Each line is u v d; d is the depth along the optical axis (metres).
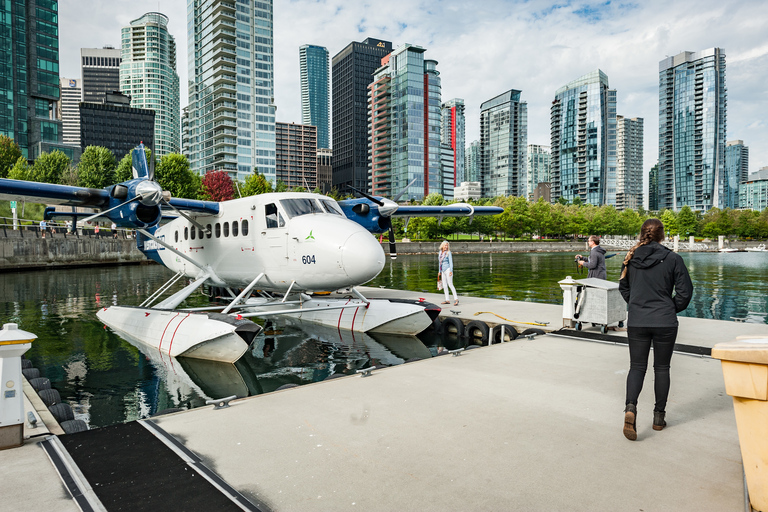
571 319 7.52
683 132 170.12
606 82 165.25
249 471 2.84
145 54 161.00
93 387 6.80
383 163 124.25
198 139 99.19
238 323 7.89
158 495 2.52
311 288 8.99
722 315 12.30
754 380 2.19
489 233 76.56
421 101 114.69
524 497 2.48
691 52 167.50
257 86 91.25
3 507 2.43
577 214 92.19
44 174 47.75
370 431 3.46
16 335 3.21
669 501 2.42
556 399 4.16
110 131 118.69
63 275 26.34
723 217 95.25
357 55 155.88
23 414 3.28
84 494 2.54
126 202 8.73
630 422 3.18
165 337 8.80
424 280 21.83
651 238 3.42
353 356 8.38
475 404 4.05
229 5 87.50
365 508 2.39
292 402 4.17
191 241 11.44
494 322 9.23
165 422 3.71
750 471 2.24
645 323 3.31
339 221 8.84
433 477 2.73
